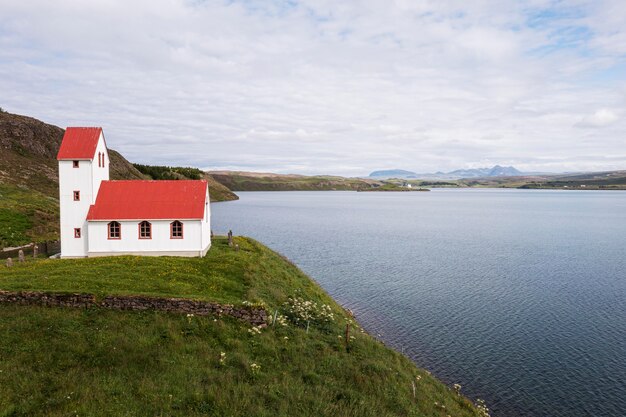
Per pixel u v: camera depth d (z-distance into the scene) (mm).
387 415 21547
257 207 194250
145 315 27438
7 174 99250
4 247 61094
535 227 122125
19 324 24938
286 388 21875
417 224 130250
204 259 42000
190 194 47531
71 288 29859
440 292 52219
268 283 38781
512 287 54656
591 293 52062
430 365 33156
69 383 19984
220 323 27375
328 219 142750
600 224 129625
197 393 20188
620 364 33531
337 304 44375
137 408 18688
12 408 17891
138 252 45531
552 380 31203
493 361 33938
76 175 45875
